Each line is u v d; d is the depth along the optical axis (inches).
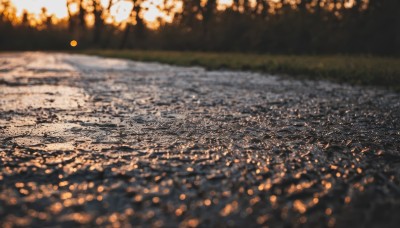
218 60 601.9
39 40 2053.4
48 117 137.2
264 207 60.6
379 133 117.7
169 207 60.2
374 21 1063.6
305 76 354.6
